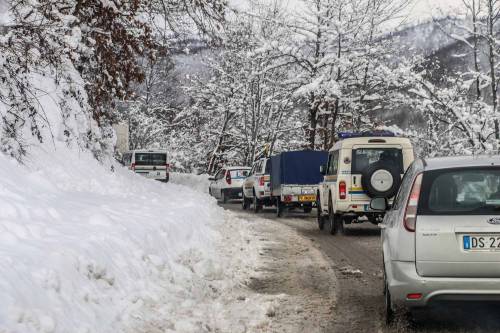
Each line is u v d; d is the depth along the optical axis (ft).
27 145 35.94
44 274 16.93
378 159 51.98
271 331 20.93
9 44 36.37
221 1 56.08
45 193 30.09
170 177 139.23
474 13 85.20
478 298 19.45
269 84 143.43
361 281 30.45
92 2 50.44
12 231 20.16
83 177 40.60
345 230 57.36
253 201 89.35
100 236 23.04
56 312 15.90
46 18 41.11
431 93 87.86
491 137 87.04
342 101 121.80
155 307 21.33
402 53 118.93
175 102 183.01
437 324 21.53
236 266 33.86
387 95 118.21
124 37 53.16
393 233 21.24
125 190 43.91
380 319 22.62
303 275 32.35
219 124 161.99
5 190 25.38
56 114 43.01
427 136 97.04
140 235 26.76
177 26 57.98
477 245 19.58
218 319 21.94
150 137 174.09
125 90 56.13
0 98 35.65
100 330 17.07
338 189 51.62
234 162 159.84
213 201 66.39
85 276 19.36
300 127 137.08
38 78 42.88
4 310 13.99
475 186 20.36
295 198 74.02
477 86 86.99
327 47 124.16
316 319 22.66
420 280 19.66
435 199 20.30
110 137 55.83
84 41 48.26
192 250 32.07
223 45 60.03
